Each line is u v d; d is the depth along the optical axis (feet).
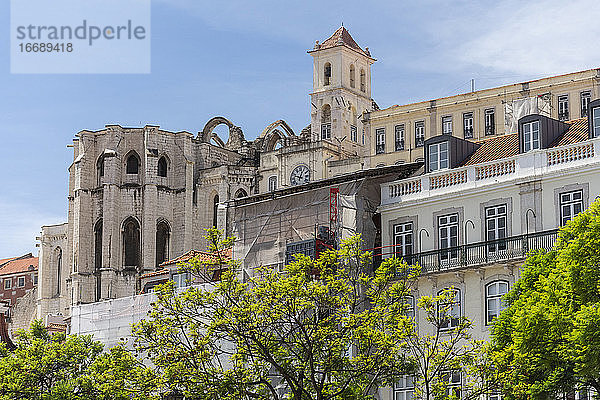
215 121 495.82
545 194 177.47
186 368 155.02
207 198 467.93
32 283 530.27
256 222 221.46
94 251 463.01
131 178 466.29
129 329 247.50
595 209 146.61
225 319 153.89
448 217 190.60
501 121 308.40
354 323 153.07
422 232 193.67
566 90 297.74
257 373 154.92
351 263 178.19
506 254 178.91
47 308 495.00
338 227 202.90
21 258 568.00
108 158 463.42
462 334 158.71
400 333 149.28
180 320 161.79
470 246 183.93
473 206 187.01
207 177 469.16
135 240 460.96
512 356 145.38
